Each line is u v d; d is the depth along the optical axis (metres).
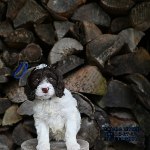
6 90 2.16
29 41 2.17
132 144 2.19
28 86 1.78
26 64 2.11
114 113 2.22
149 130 2.15
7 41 2.16
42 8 2.18
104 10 2.23
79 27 2.14
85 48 2.18
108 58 2.13
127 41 2.21
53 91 1.74
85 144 1.82
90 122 2.10
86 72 2.09
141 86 2.17
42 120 1.80
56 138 1.88
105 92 2.09
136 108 2.17
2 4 2.22
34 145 1.82
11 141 2.13
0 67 2.14
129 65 2.18
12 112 2.10
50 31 2.20
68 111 1.79
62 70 2.07
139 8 2.20
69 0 2.15
